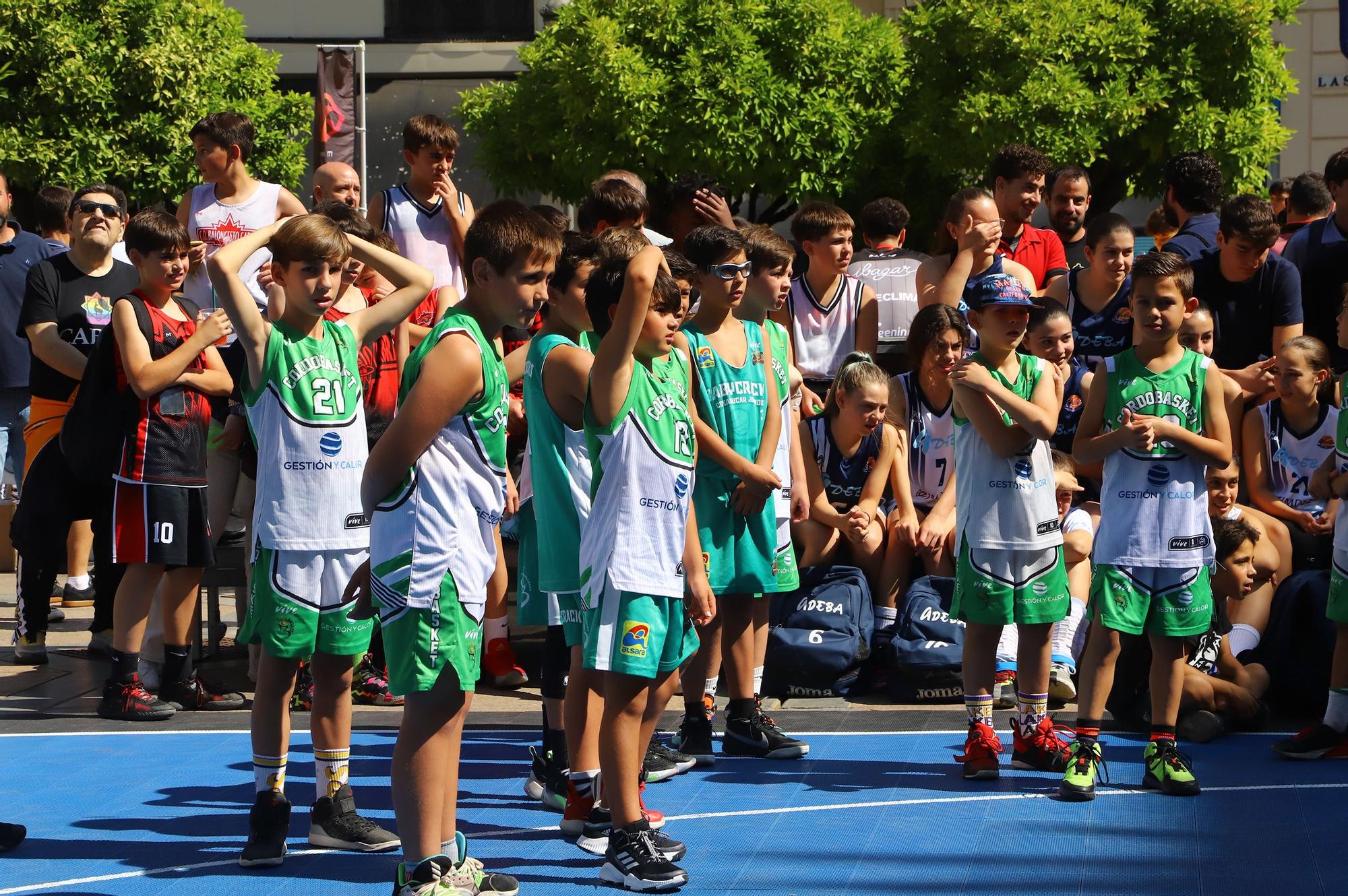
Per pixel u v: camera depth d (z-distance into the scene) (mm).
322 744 4707
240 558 7469
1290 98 18609
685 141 14828
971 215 7125
